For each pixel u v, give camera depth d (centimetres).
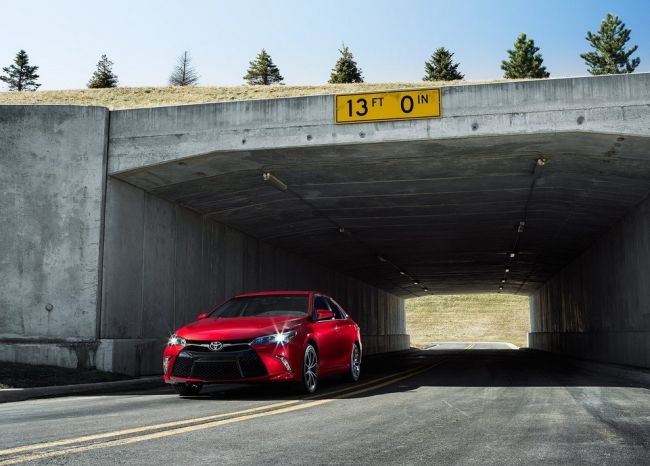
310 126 1277
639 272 1702
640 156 1299
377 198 1784
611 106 1174
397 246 2706
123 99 2816
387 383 1180
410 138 1238
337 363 1090
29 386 1020
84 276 1313
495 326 9119
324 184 1620
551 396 934
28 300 1323
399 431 584
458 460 453
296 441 527
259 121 1297
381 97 1258
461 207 1916
